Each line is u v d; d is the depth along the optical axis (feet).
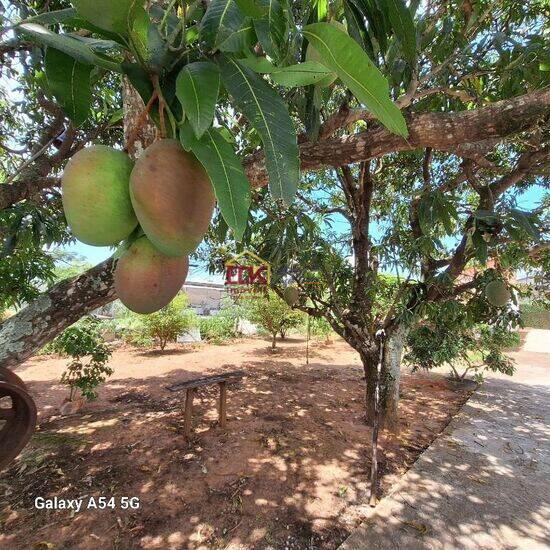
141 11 2.39
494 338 24.40
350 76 2.22
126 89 3.83
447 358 22.59
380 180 18.31
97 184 2.66
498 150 14.76
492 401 22.06
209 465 12.92
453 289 13.94
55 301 4.33
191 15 2.66
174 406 19.10
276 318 37.70
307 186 17.48
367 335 16.08
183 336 41.68
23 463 12.84
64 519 10.03
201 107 2.15
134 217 2.84
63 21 2.53
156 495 11.18
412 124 5.26
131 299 2.96
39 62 6.16
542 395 23.97
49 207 10.73
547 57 7.63
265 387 23.16
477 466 13.61
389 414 16.66
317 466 13.16
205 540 9.43
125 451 13.85
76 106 3.25
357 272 16.16
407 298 14.24
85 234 2.77
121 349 36.55
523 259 14.17
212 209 2.79
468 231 9.69
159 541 9.35
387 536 9.75
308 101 4.60
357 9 3.67
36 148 10.25
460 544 9.53
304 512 10.66
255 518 10.30
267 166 2.27
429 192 10.66
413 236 14.49
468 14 8.82
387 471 13.10
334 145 5.71
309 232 12.76
